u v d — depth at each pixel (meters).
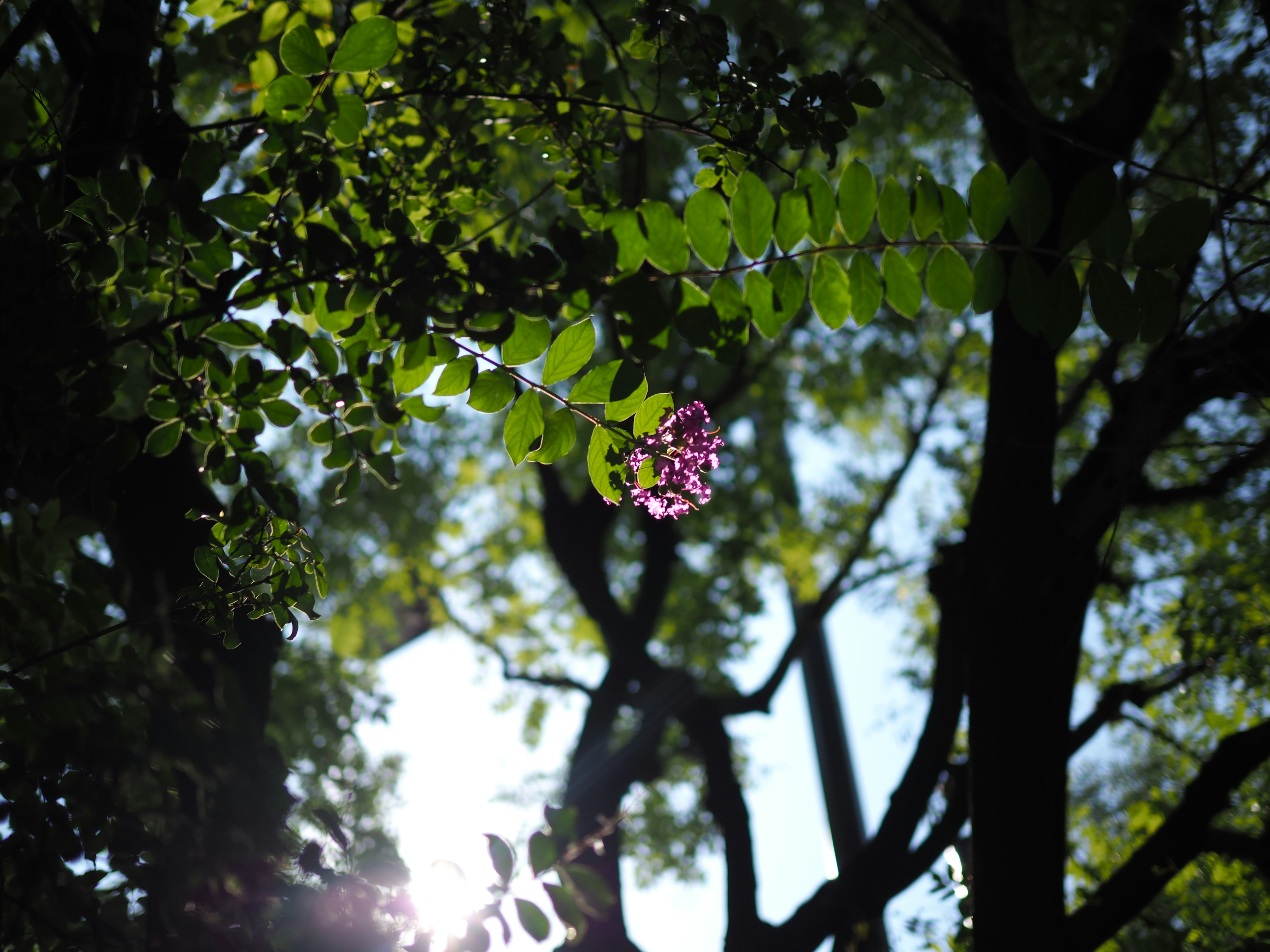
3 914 1.16
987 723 1.58
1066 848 1.55
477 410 1.15
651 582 3.49
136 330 1.12
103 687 1.18
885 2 1.70
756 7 1.78
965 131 3.38
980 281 1.19
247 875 1.17
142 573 1.49
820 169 3.20
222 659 1.43
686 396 3.80
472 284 1.11
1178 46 1.74
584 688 3.79
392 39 1.14
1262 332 1.65
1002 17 1.78
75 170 1.27
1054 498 1.65
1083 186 1.15
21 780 1.15
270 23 1.53
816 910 2.07
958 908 1.63
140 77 1.31
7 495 1.33
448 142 1.38
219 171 1.16
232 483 1.23
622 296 1.11
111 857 1.16
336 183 1.14
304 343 1.18
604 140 1.34
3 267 1.15
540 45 1.42
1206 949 1.91
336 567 3.98
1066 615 1.60
